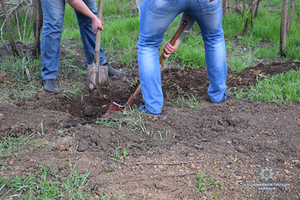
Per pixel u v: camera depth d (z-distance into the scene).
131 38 5.48
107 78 3.63
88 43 3.79
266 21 6.14
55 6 3.13
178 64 4.34
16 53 4.14
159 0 2.18
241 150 2.21
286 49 4.74
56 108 3.06
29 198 1.71
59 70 3.99
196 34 5.67
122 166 2.07
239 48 5.22
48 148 2.26
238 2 6.74
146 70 2.52
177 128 2.59
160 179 1.94
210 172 2.00
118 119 2.65
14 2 5.56
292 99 3.08
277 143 2.29
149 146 2.32
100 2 3.32
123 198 1.76
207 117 2.75
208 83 3.57
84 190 1.83
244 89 3.38
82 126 2.57
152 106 2.68
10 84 3.44
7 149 2.24
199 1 2.21
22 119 2.70
